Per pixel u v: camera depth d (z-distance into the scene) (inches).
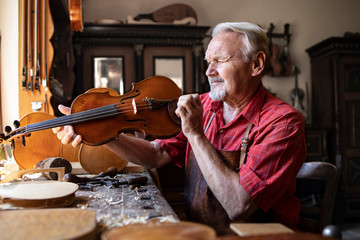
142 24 163.2
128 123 51.4
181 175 110.9
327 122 184.9
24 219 28.3
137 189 47.5
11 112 81.6
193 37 170.9
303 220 55.5
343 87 179.8
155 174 83.8
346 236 153.9
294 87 201.5
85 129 48.9
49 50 82.0
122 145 58.8
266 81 199.0
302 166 56.1
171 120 53.9
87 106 50.8
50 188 39.6
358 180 179.6
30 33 79.4
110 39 164.6
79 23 88.0
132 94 54.4
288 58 194.5
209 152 47.7
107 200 41.1
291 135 48.8
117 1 183.2
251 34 53.8
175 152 63.3
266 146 47.6
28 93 80.4
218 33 55.9
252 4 198.8
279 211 51.1
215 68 55.1
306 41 204.5
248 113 53.7
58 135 51.3
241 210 45.6
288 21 203.0
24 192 37.4
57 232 24.7
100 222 32.2
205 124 60.7
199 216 51.6
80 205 38.7
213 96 56.1
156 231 23.1
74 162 67.9
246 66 54.0
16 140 60.7
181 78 171.9
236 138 54.4
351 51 178.9
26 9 79.5
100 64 166.6
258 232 26.9
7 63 81.4
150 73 169.8
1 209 33.9
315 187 65.4
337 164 175.9
